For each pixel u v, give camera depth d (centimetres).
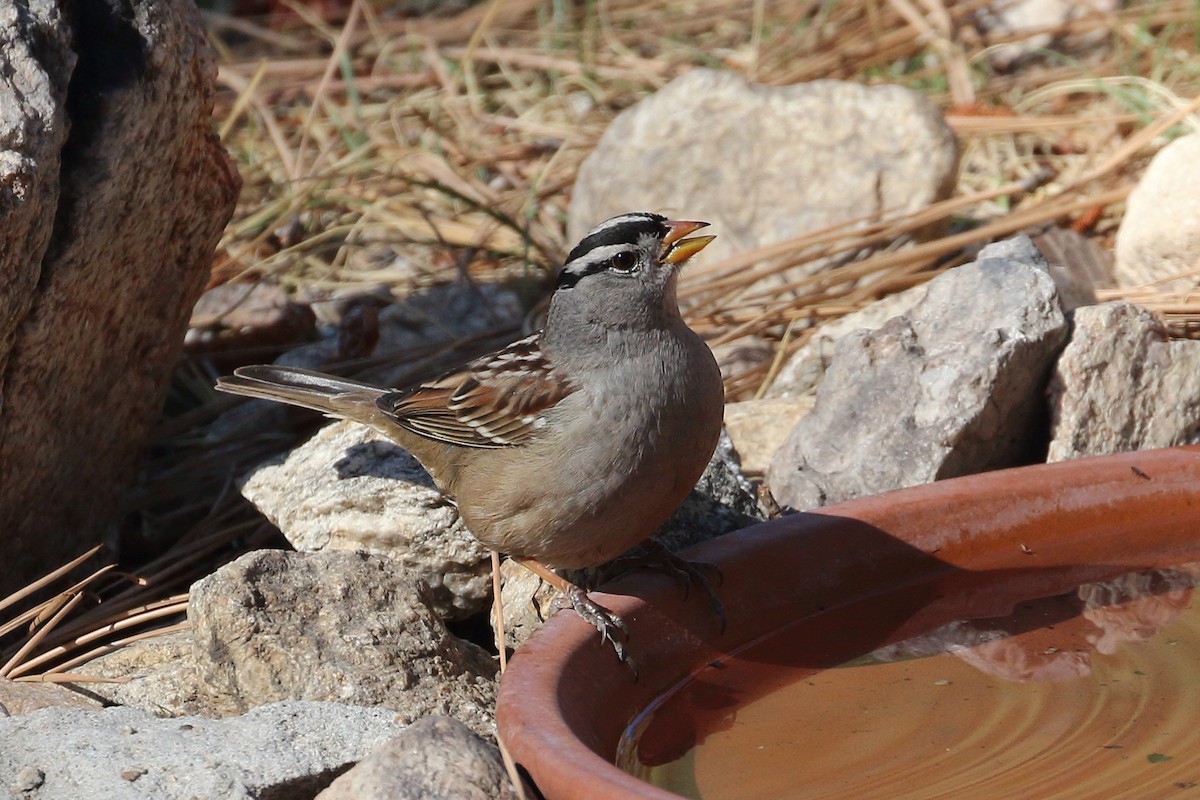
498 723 662
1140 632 798
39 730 705
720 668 784
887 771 662
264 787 662
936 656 784
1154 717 698
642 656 762
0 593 934
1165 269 1168
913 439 954
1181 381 996
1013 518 862
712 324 1269
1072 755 665
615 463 780
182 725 712
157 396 1033
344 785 635
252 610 795
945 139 1330
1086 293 1152
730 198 1362
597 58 1830
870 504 852
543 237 1477
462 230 1498
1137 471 873
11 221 793
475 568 909
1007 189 1320
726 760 685
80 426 952
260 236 1439
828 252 1283
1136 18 1708
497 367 821
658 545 847
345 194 1515
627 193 1391
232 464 1145
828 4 1838
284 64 1861
